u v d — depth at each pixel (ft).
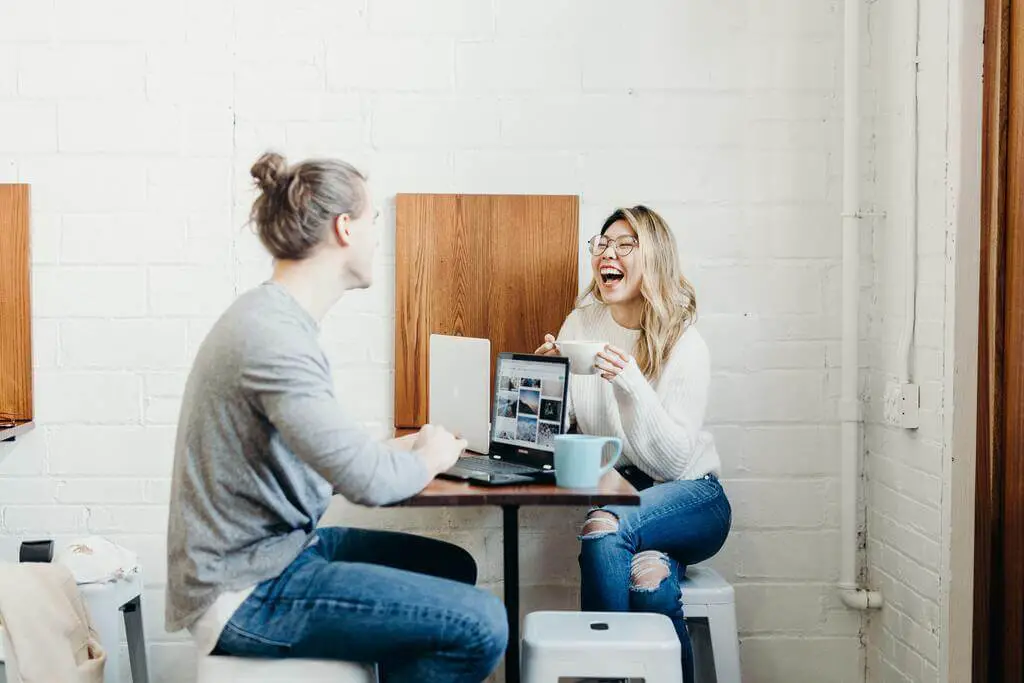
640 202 8.49
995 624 6.89
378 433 8.51
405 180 8.43
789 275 8.55
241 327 5.44
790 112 8.51
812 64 8.50
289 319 5.52
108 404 8.41
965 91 6.97
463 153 8.43
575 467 6.00
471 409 7.05
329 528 6.74
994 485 6.84
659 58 8.46
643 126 8.47
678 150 8.49
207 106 8.35
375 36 8.39
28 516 8.41
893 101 8.12
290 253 5.82
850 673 8.66
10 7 8.29
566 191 8.47
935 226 7.36
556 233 8.43
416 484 5.70
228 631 5.39
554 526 8.61
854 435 8.50
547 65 8.44
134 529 8.45
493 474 6.18
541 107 8.44
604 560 6.89
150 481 8.45
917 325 7.66
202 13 8.34
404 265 8.39
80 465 8.43
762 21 8.48
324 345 8.48
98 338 8.39
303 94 8.38
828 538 8.63
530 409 6.70
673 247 7.82
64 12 8.29
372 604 5.42
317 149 8.40
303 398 5.35
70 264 8.36
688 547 7.39
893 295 8.12
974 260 7.02
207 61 8.35
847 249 8.45
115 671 7.40
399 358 8.41
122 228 8.36
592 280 8.06
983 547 6.95
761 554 8.64
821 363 8.59
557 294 8.44
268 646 5.41
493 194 8.43
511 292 8.43
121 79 8.33
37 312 8.37
